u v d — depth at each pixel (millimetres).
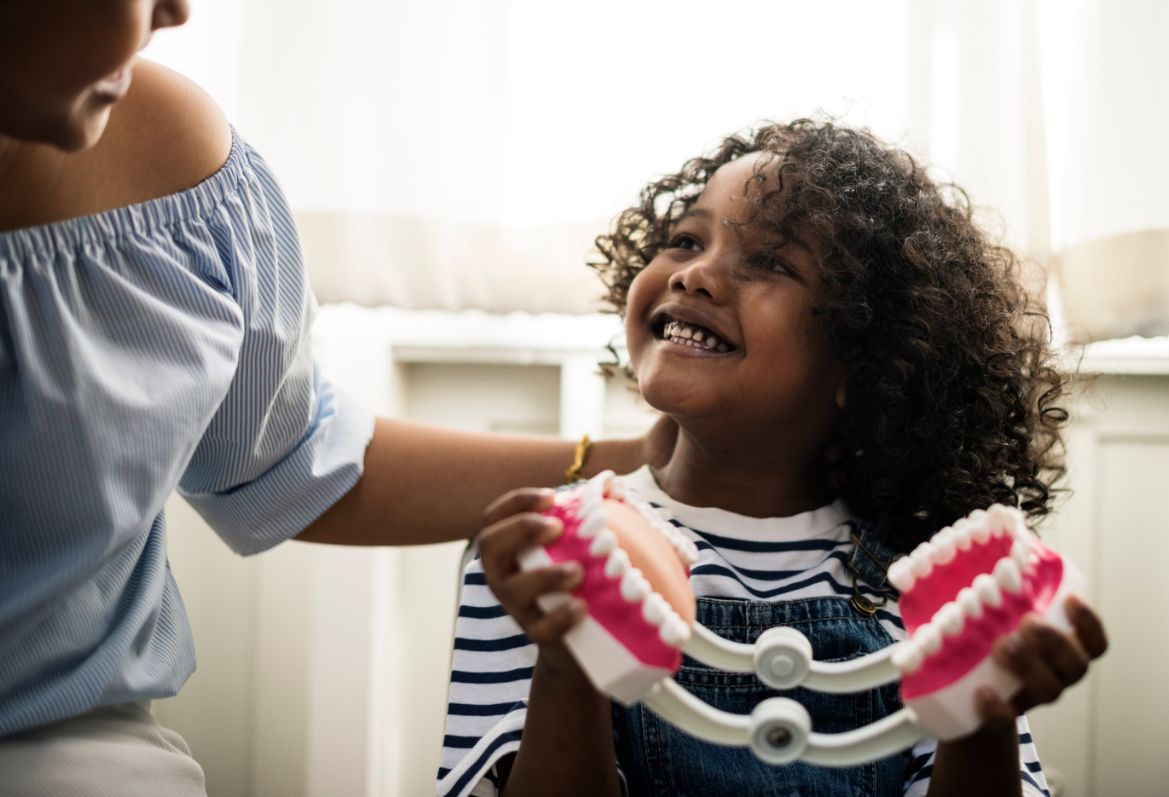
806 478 837
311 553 1207
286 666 1224
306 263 1058
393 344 1189
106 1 453
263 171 769
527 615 519
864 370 807
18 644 605
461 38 1067
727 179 821
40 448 589
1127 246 1008
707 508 807
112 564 659
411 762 1265
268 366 737
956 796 578
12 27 447
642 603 509
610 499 593
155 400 630
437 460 866
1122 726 1197
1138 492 1179
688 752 718
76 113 503
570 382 1185
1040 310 958
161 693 704
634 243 990
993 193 1036
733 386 752
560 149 1080
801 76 1062
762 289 766
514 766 624
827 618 754
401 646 1260
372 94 1062
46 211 630
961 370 844
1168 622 1181
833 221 793
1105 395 1167
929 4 1044
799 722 529
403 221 1066
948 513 835
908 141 1042
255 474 799
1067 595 506
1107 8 1014
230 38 1079
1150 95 1005
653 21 1074
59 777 623
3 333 592
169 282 669
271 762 1228
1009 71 1038
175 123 699
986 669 500
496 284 1083
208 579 1222
